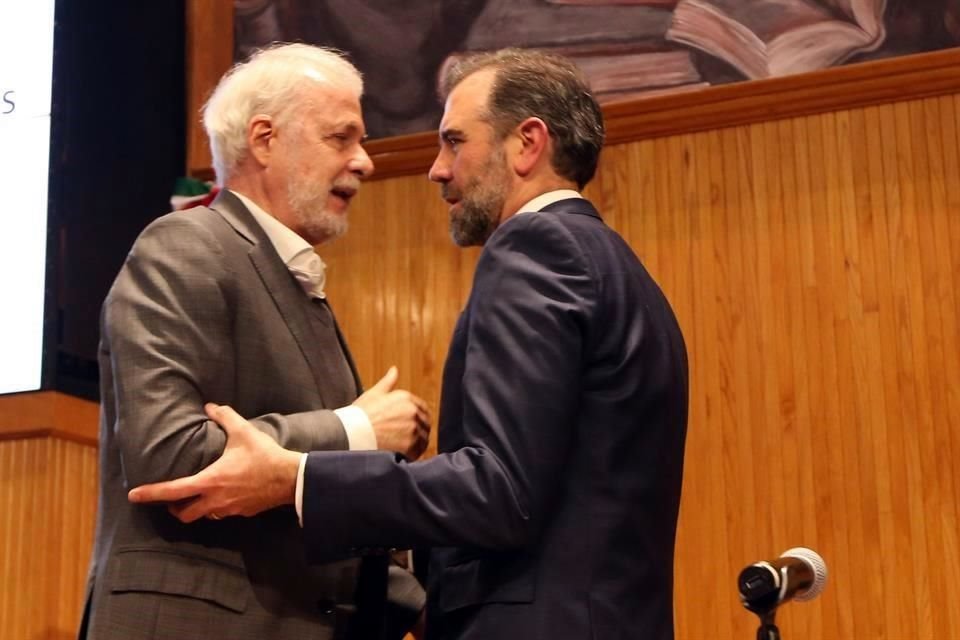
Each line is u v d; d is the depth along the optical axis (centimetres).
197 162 629
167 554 298
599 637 271
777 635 257
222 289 310
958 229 522
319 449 299
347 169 347
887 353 522
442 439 293
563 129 321
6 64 572
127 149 603
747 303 543
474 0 604
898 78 534
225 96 349
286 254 333
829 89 543
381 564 325
